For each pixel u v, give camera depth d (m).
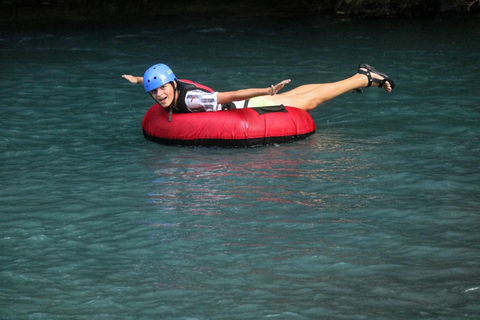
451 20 24.14
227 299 5.94
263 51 19.81
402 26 23.28
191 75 16.80
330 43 20.70
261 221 7.74
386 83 11.94
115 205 8.40
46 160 10.42
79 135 11.86
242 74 16.77
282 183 9.05
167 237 7.37
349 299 5.86
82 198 8.69
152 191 8.89
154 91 11.04
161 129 11.20
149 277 6.43
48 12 28.44
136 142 11.41
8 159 10.48
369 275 6.31
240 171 9.64
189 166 9.96
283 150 10.65
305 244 7.06
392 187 8.73
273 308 5.75
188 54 19.64
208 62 18.44
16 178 9.56
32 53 20.02
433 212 7.82
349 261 6.62
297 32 22.92
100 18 26.80
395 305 5.72
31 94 15.01
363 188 8.72
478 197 8.27
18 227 7.77
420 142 10.72
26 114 13.29
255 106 11.42
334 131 11.67
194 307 5.82
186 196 8.66
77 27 24.75
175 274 6.48
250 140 10.82
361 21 24.84
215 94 10.93
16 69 17.78
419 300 5.79
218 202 8.41
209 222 7.76
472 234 7.18
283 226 7.58
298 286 6.14
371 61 17.72
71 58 19.28
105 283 6.33
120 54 19.81
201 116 11.02
